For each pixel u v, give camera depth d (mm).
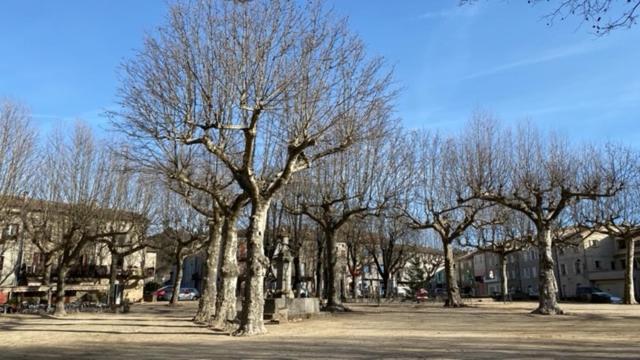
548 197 30453
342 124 21188
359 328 22109
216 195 23156
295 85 19141
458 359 12234
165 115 19109
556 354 13047
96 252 52250
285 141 20766
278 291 29625
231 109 19000
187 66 18766
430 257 76812
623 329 20469
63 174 32375
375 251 61625
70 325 23859
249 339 17562
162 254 63781
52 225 35062
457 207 35812
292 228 39188
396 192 33781
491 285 101125
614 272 75500
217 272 27062
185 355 13570
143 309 40219
